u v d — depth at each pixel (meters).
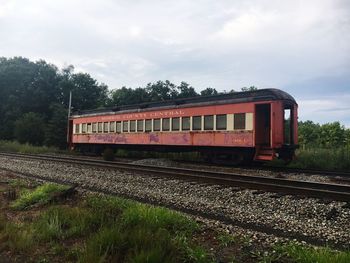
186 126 21.58
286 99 17.98
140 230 5.83
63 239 6.25
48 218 7.15
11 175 15.02
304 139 49.41
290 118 18.89
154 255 4.96
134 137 25.58
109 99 68.75
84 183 12.53
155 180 12.46
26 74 65.38
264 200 9.03
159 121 23.53
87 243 5.74
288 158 18.81
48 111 64.44
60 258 5.47
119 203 8.21
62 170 16.28
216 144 19.77
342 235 6.30
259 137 18.38
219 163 20.77
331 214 7.57
